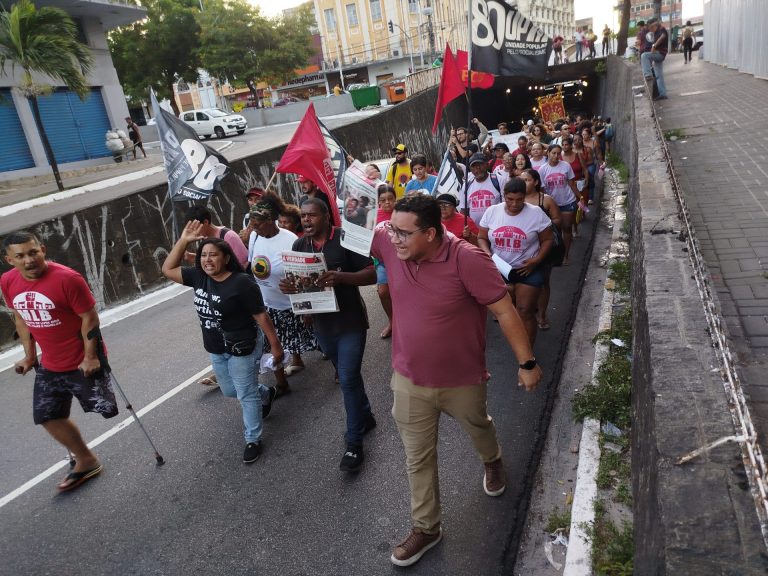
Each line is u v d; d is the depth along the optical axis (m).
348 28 51.94
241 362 4.25
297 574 3.28
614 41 42.97
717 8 23.81
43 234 8.27
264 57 39.97
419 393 3.10
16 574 3.54
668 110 13.39
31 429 5.38
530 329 5.30
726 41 21.75
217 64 39.28
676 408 2.05
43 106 20.86
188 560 3.49
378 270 5.87
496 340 6.04
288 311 5.20
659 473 1.79
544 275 5.23
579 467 3.67
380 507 3.74
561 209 8.05
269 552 3.47
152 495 4.16
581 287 7.26
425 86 33.25
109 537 3.78
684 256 3.46
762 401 3.07
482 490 3.77
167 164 6.75
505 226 5.10
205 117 32.00
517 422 4.50
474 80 9.48
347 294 4.05
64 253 8.52
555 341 5.84
